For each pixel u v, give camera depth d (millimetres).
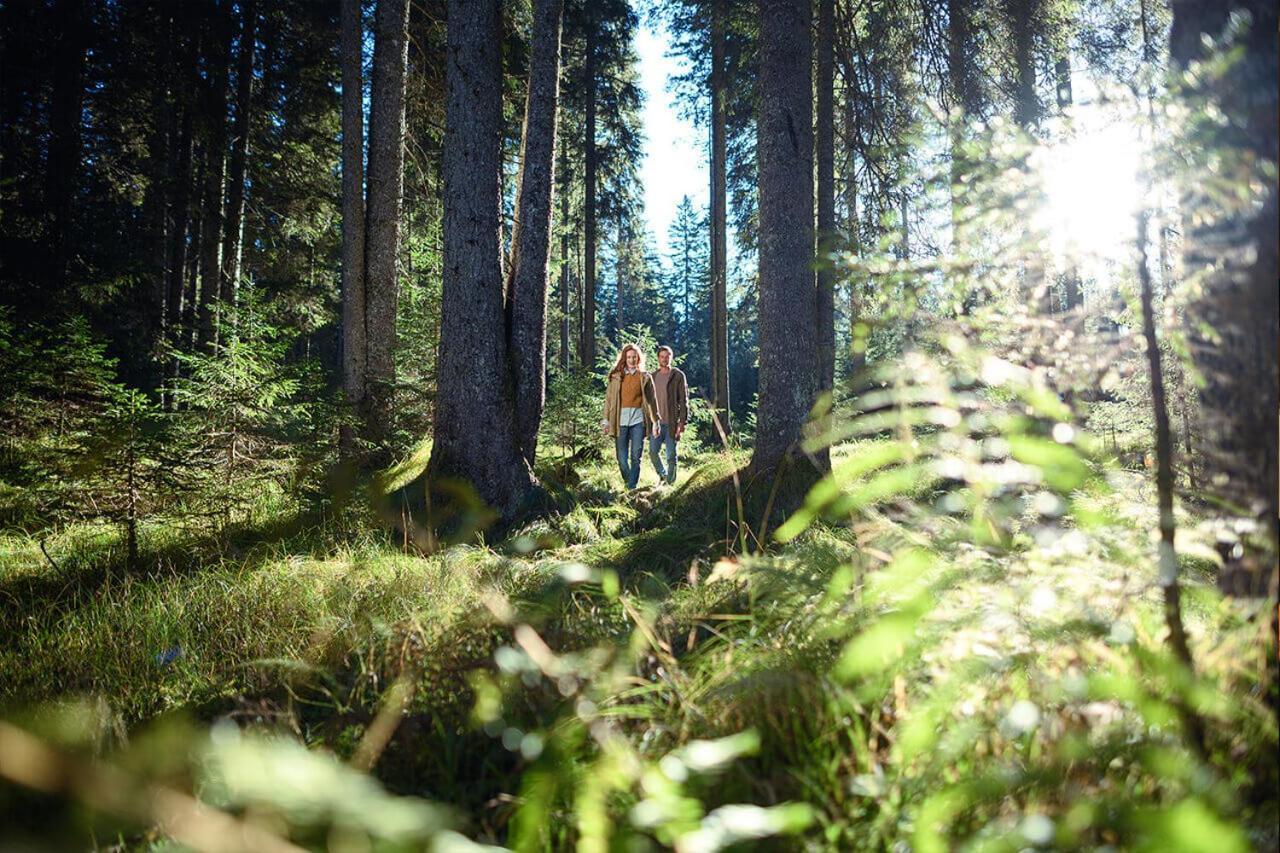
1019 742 1448
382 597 3629
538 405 7957
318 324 17875
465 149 7371
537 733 1667
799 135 7543
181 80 14305
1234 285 1532
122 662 3160
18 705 2666
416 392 10516
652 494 8336
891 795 1358
